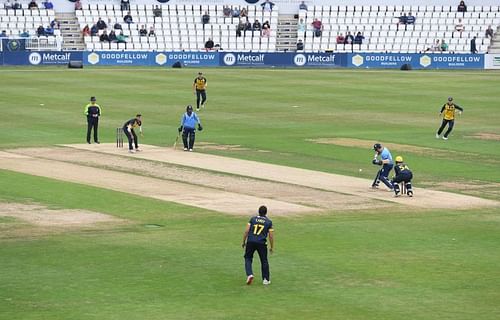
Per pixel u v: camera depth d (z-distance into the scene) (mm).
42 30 166375
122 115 102750
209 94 122062
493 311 38062
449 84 138875
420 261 45938
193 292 40344
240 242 49562
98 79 136875
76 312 37375
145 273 43312
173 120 99812
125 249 47812
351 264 45219
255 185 66062
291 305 38594
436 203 61062
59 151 80188
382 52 169250
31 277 42469
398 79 145375
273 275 43156
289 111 108188
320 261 45719
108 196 61219
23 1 171750
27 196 60906
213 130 93625
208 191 63531
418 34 178875
